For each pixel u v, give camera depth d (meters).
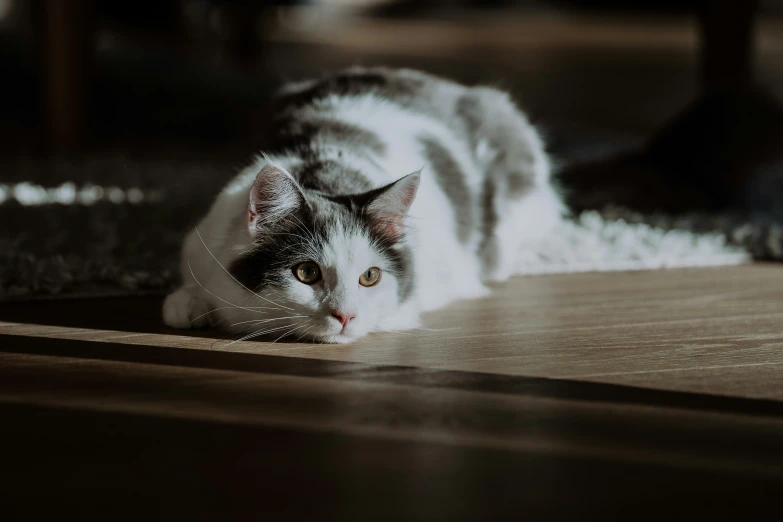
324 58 3.64
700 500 0.70
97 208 1.32
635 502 0.70
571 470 0.72
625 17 5.98
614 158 1.63
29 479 0.71
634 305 1.03
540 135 1.33
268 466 0.72
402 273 0.94
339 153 1.00
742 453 0.74
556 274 1.16
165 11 3.77
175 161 1.82
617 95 3.05
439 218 1.02
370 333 0.94
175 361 0.86
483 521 0.68
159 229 1.23
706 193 1.52
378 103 1.11
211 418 0.77
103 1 3.61
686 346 0.91
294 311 0.90
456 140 1.11
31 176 1.57
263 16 3.18
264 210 0.90
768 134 1.50
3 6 3.59
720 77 1.98
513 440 0.75
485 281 1.12
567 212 1.32
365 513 0.68
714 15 1.96
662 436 0.76
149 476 0.71
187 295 0.95
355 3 6.24
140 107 2.24
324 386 0.82
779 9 5.55
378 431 0.76
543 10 6.25
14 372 0.84
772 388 0.83
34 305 1.00
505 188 1.14
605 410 0.79
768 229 1.31
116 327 0.94
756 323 0.97
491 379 0.84
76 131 1.96
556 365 0.87
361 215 0.91
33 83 2.29
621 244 1.23
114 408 0.78
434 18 5.97
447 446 0.75
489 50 4.20
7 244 1.14
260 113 1.21
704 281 1.12
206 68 2.65
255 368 0.85
